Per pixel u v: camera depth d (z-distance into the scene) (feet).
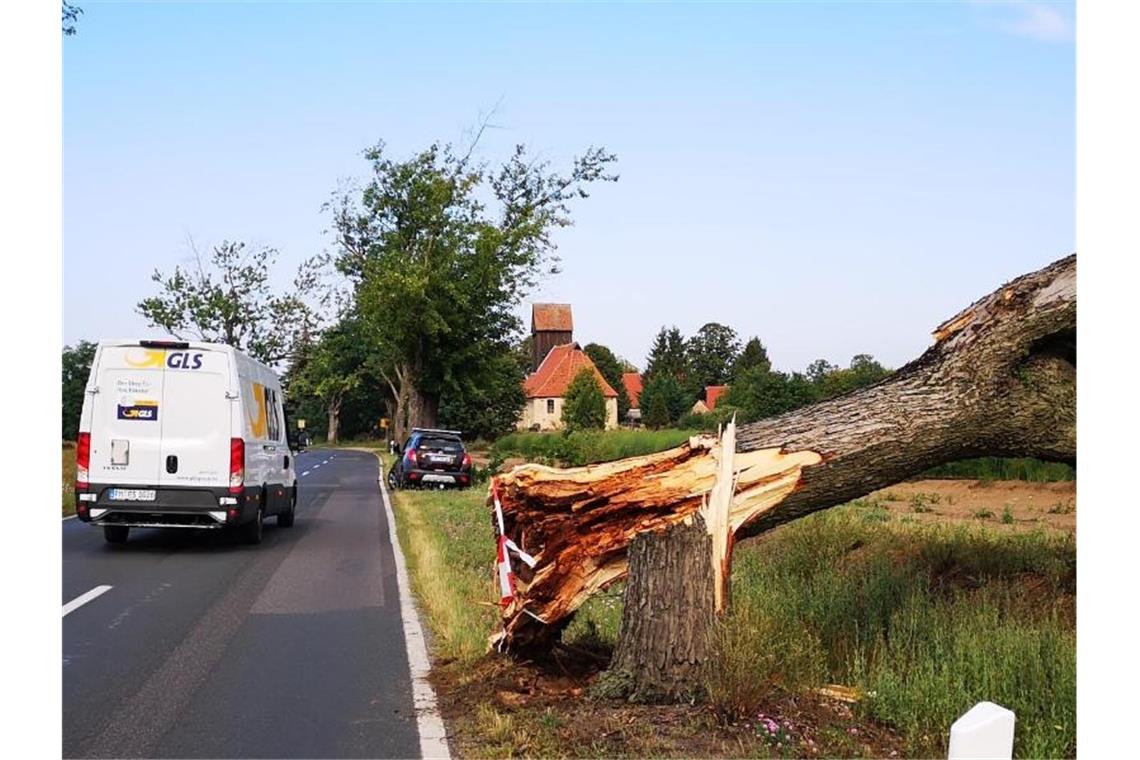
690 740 18.17
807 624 25.21
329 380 215.72
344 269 138.92
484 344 136.87
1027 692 19.54
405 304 128.77
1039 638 21.22
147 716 20.81
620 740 18.25
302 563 43.62
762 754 17.56
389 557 45.91
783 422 24.48
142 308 183.52
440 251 132.26
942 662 20.75
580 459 117.60
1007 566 29.14
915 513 46.96
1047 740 17.78
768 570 32.40
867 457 23.80
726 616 20.83
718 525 20.83
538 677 23.18
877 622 24.82
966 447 24.75
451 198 131.64
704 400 369.91
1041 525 40.06
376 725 20.18
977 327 24.18
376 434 346.33
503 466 96.99
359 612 32.30
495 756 17.95
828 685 20.93
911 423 23.89
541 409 315.37
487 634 27.02
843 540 35.58
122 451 45.39
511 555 24.13
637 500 21.42
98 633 28.81
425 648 27.02
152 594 35.37
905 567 29.73
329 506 75.00
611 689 20.39
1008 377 23.97
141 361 45.70
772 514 23.82
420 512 65.67
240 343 187.62
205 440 45.80
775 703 19.76
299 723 20.34
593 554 22.20
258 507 49.47
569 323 388.78
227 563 43.45
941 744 18.25
